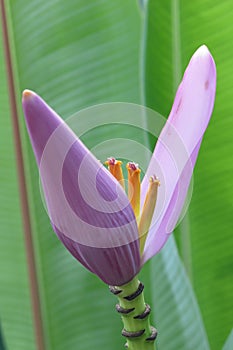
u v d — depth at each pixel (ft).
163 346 3.31
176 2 3.30
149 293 3.39
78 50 3.45
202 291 3.41
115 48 3.45
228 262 3.39
